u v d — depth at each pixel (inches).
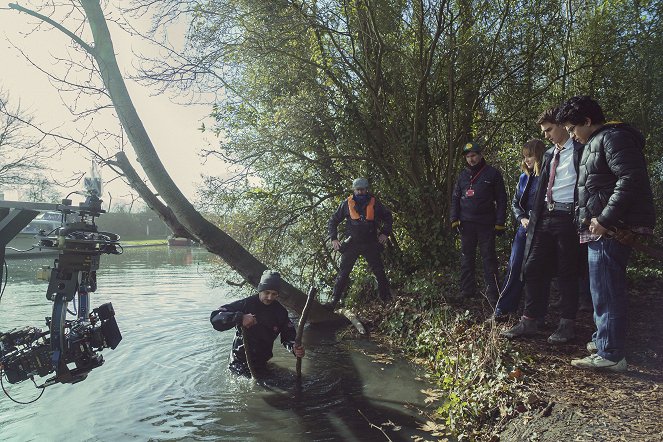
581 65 323.3
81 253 136.8
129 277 554.3
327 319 290.8
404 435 142.9
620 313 149.6
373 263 289.6
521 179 206.1
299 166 333.1
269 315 203.6
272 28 291.7
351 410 161.6
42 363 131.6
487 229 238.5
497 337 177.6
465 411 150.2
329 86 319.6
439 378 189.2
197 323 296.0
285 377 195.2
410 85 315.0
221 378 194.2
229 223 335.3
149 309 344.2
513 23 297.9
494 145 339.6
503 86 320.8
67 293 133.7
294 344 189.8
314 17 288.0
